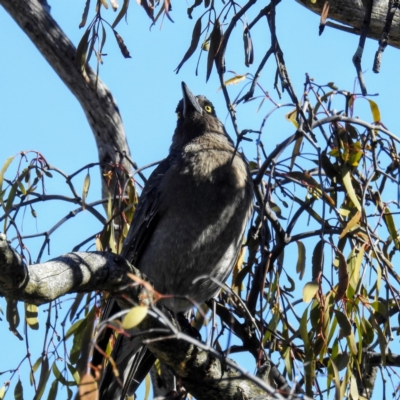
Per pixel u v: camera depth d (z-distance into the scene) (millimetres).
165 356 8656
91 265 7902
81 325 8898
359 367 8719
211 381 8852
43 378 8742
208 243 10484
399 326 10023
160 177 10812
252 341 9930
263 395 8680
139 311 5703
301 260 9398
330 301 8672
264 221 9086
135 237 10633
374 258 9156
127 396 9906
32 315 9117
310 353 8312
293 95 8688
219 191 10516
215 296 9656
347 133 9734
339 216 9234
